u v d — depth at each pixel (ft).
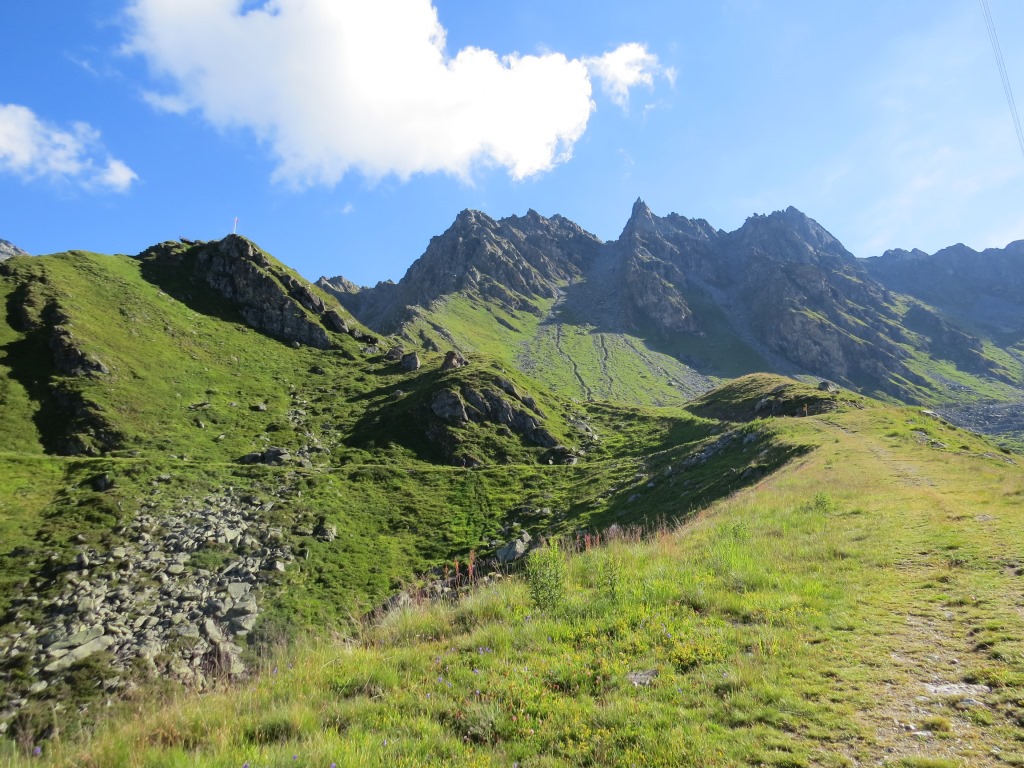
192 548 141.69
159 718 27.86
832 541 54.60
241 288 390.01
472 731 25.09
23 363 242.17
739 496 101.91
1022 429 641.40
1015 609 33.22
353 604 133.39
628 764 21.39
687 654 30.37
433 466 233.35
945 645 29.58
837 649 30.14
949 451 129.59
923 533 54.19
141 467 175.83
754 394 345.72
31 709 85.46
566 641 35.24
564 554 55.93
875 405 255.91
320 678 32.09
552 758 22.45
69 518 143.23
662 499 152.15
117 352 269.44
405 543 168.25
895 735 21.91
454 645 36.47
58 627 105.50
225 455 225.76
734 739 22.39
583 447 283.79
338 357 364.99
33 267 317.63
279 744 24.17
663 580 44.29
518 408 295.48
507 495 204.23
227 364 312.71
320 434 263.70
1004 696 23.89
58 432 209.05
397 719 26.27
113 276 350.02
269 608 125.08
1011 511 60.13
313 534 161.48
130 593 119.96
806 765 20.40
